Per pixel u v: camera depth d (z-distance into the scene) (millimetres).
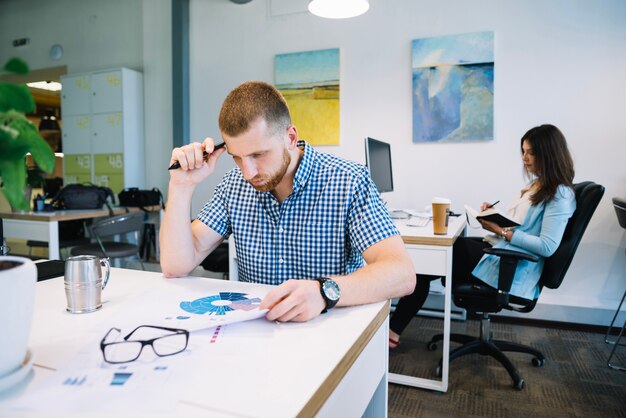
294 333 704
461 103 2998
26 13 4895
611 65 2707
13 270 497
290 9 3477
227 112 936
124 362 584
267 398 495
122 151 4051
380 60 3227
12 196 460
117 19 4398
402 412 1818
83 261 798
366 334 733
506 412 1812
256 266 1202
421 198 3170
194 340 667
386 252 1008
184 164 1039
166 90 4105
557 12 2795
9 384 500
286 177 1122
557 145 1990
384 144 2730
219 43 3752
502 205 2979
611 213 2750
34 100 479
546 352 2443
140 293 923
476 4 2961
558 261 1957
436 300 3211
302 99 3418
